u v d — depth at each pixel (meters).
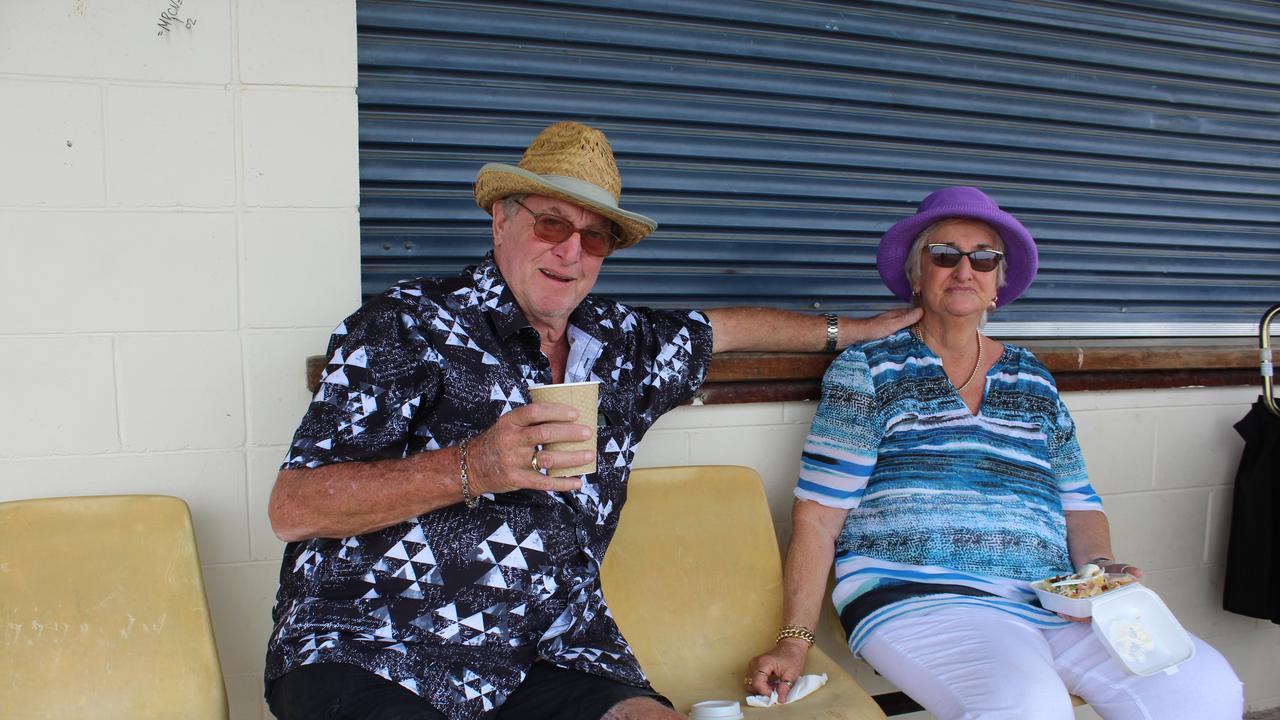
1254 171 3.20
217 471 2.21
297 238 2.20
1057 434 2.45
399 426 1.72
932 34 2.77
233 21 2.10
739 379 2.52
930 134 2.82
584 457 1.54
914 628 2.14
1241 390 3.10
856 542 2.36
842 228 2.79
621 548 2.25
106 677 1.90
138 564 1.97
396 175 2.37
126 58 2.04
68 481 2.11
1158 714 1.99
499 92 2.42
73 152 2.03
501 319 1.84
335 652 1.65
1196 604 3.16
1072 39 2.92
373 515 1.63
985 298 2.36
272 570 2.27
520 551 1.77
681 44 2.54
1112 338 3.12
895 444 2.35
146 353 2.13
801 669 2.15
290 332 2.22
